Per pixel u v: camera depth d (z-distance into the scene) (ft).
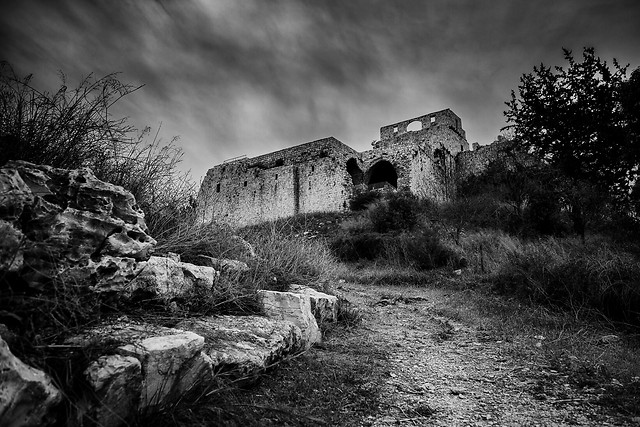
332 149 112.88
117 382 6.01
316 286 19.88
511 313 21.94
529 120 51.19
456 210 54.80
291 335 11.86
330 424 8.51
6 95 9.13
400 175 94.73
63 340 6.58
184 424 6.70
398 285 36.04
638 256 25.26
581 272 23.27
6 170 6.70
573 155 45.98
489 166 73.00
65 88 10.13
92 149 11.17
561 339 16.44
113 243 8.48
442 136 128.67
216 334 9.62
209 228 16.25
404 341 16.94
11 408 4.82
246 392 9.02
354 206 86.84
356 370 12.25
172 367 7.03
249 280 14.39
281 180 112.78
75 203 8.05
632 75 38.01
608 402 10.11
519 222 46.44
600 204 39.01
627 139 38.34
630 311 18.79
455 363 14.05
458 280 33.94
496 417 9.49
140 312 9.16
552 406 10.07
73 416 5.59
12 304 6.20
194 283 11.21
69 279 7.29
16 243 6.34
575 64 48.42
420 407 9.94
